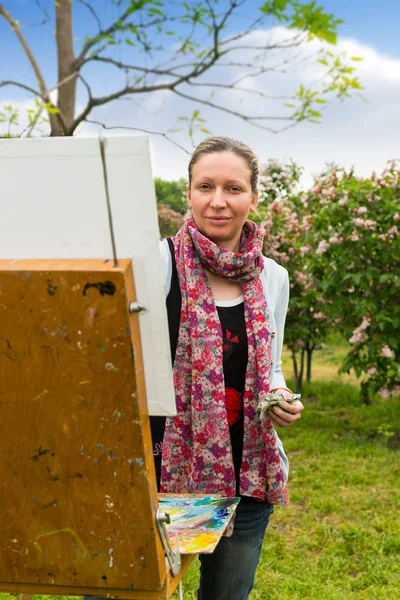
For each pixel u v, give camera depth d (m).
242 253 2.01
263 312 2.04
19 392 1.25
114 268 1.17
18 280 1.19
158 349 1.25
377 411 7.18
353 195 6.14
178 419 1.98
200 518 1.62
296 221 7.47
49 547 1.33
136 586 1.33
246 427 2.02
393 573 3.62
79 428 1.25
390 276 5.90
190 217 2.10
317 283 6.90
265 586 3.47
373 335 6.23
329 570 3.67
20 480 1.30
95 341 1.20
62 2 2.66
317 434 6.38
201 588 2.16
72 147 1.17
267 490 2.03
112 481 1.27
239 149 2.00
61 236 1.23
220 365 1.95
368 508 4.57
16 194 1.22
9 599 3.16
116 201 1.19
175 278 2.03
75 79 2.75
